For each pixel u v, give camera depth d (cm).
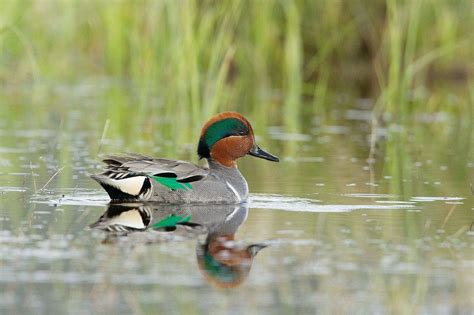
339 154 1823
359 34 2800
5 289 918
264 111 2389
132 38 2539
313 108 2472
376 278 974
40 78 2722
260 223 1208
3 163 1631
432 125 2220
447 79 2892
